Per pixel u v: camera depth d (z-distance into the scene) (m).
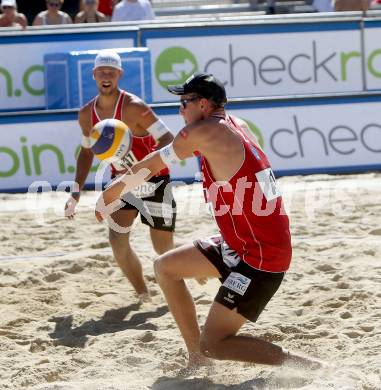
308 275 17.48
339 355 12.40
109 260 19.31
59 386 11.24
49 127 29.56
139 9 34.25
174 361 12.41
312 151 30.70
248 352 10.99
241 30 31.27
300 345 12.98
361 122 31.00
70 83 29.72
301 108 30.72
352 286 16.14
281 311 14.98
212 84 10.88
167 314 15.50
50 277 17.98
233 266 11.02
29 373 12.16
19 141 29.45
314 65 31.77
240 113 30.41
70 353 13.41
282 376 11.16
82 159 16.47
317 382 10.81
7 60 30.42
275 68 31.55
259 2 41.47
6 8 32.50
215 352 10.96
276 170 30.50
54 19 33.06
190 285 17.09
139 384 11.44
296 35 31.61
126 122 15.76
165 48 30.88
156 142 16.03
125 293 16.92
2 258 19.91
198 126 10.75
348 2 34.38
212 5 41.47
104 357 13.03
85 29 30.50
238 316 10.88
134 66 29.75
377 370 11.36
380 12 32.81
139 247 20.78
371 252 18.80
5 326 14.86
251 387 10.91
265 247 10.73
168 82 30.95
